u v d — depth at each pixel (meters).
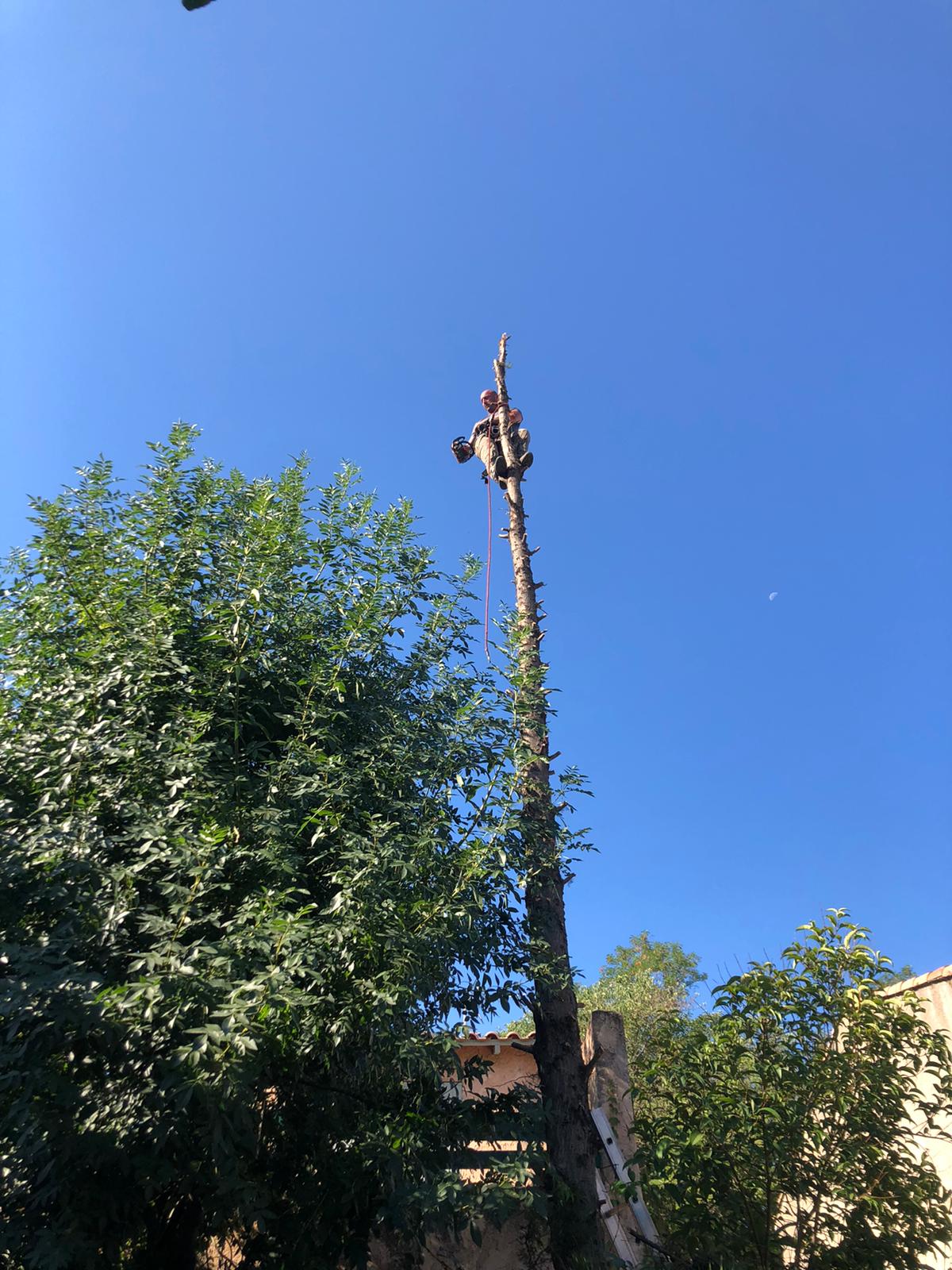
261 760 6.84
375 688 7.61
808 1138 5.96
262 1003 4.82
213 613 7.13
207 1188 5.54
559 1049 7.14
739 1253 5.91
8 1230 4.61
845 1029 6.18
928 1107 6.12
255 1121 5.89
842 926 6.48
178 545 7.59
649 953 22.22
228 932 5.57
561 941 7.40
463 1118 6.29
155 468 7.75
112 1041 4.81
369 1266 7.14
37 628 7.01
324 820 6.27
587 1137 6.86
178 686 6.65
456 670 7.80
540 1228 7.01
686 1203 6.16
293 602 7.61
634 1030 10.33
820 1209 6.18
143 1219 5.67
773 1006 6.25
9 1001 4.41
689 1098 6.35
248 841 6.17
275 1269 5.68
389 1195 5.68
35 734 6.15
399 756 6.89
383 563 7.98
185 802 5.80
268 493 7.77
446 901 6.19
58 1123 4.68
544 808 7.59
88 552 7.18
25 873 5.15
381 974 5.66
